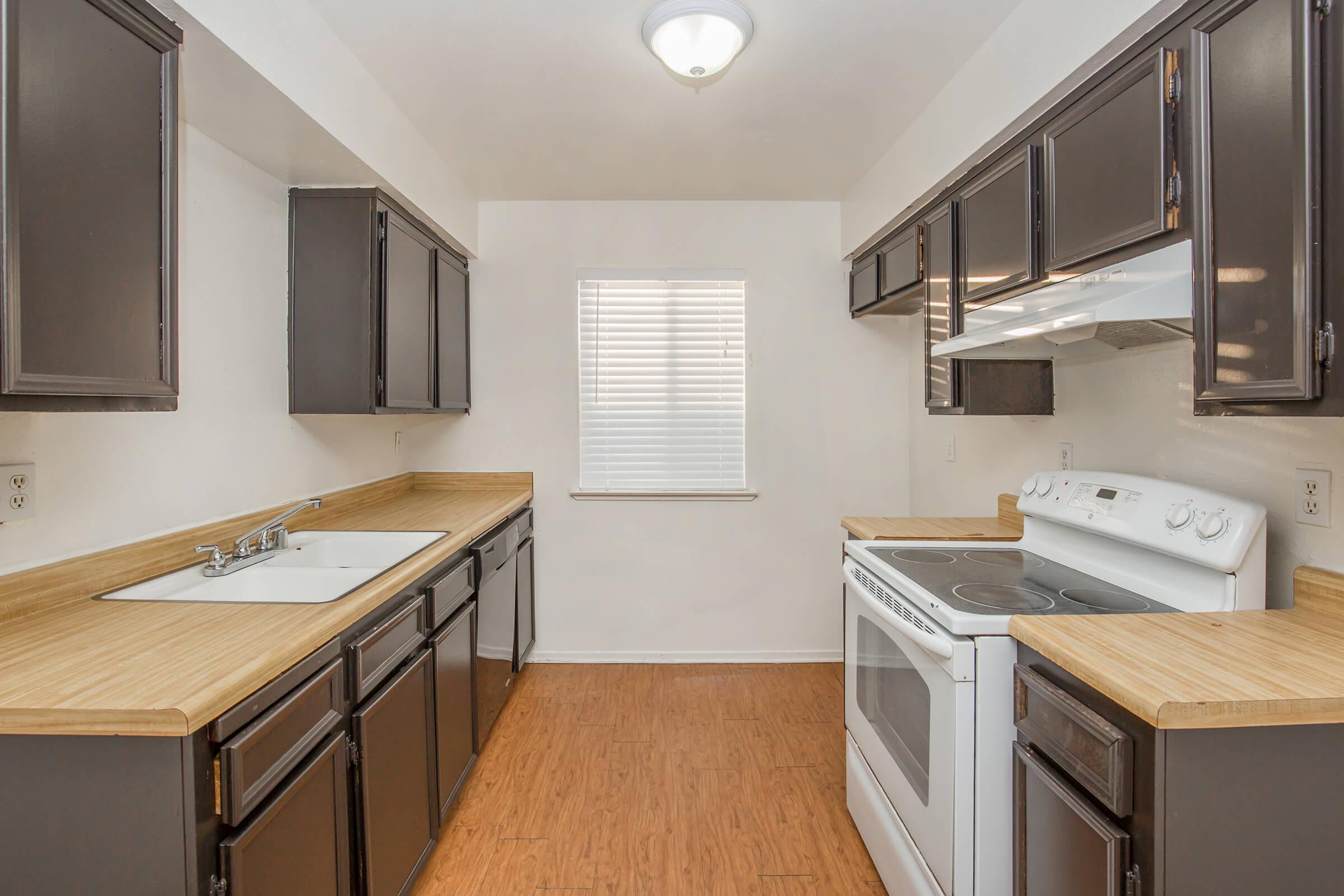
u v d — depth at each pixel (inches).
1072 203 54.3
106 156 37.9
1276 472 48.7
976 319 70.1
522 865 65.8
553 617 119.0
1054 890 39.9
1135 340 57.1
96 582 50.9
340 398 77.2
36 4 33.5
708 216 117.2
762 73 72.9
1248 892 32.5
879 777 62.4
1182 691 32.3
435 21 62.7
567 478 117.5
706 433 118.9
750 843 69.0
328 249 76.9
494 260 116.4
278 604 48.1
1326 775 32.6
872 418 119.3
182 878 32.1
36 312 33.5
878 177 97.6
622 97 78.0
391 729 54.2
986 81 66.6
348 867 46.9
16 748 32.5
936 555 68.1
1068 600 51.1
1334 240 33.3
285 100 56.8
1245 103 37.9
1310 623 42.9
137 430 56.3
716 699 104.0
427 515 88.7
